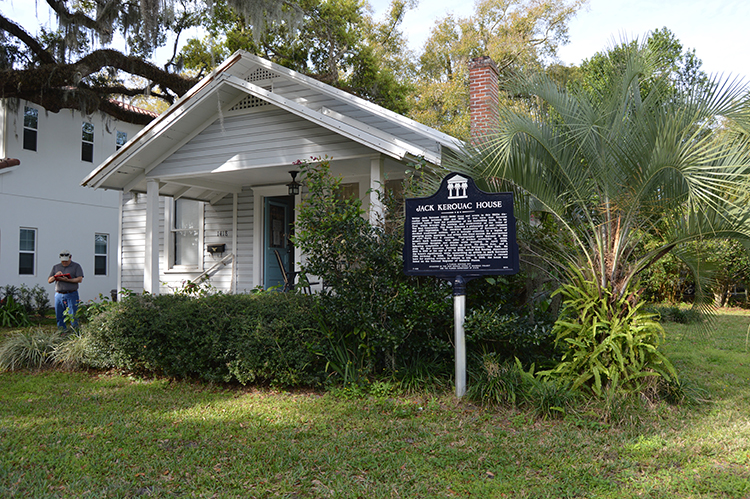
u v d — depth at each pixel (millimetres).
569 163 6211
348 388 6496
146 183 11430
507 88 6828
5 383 7562
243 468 4289
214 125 10258
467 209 6066
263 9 14125
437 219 6172
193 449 4742
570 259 6586
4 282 16250
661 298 16859
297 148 9500
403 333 6461
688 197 5637
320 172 7176
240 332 7039
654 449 4625
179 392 6895
